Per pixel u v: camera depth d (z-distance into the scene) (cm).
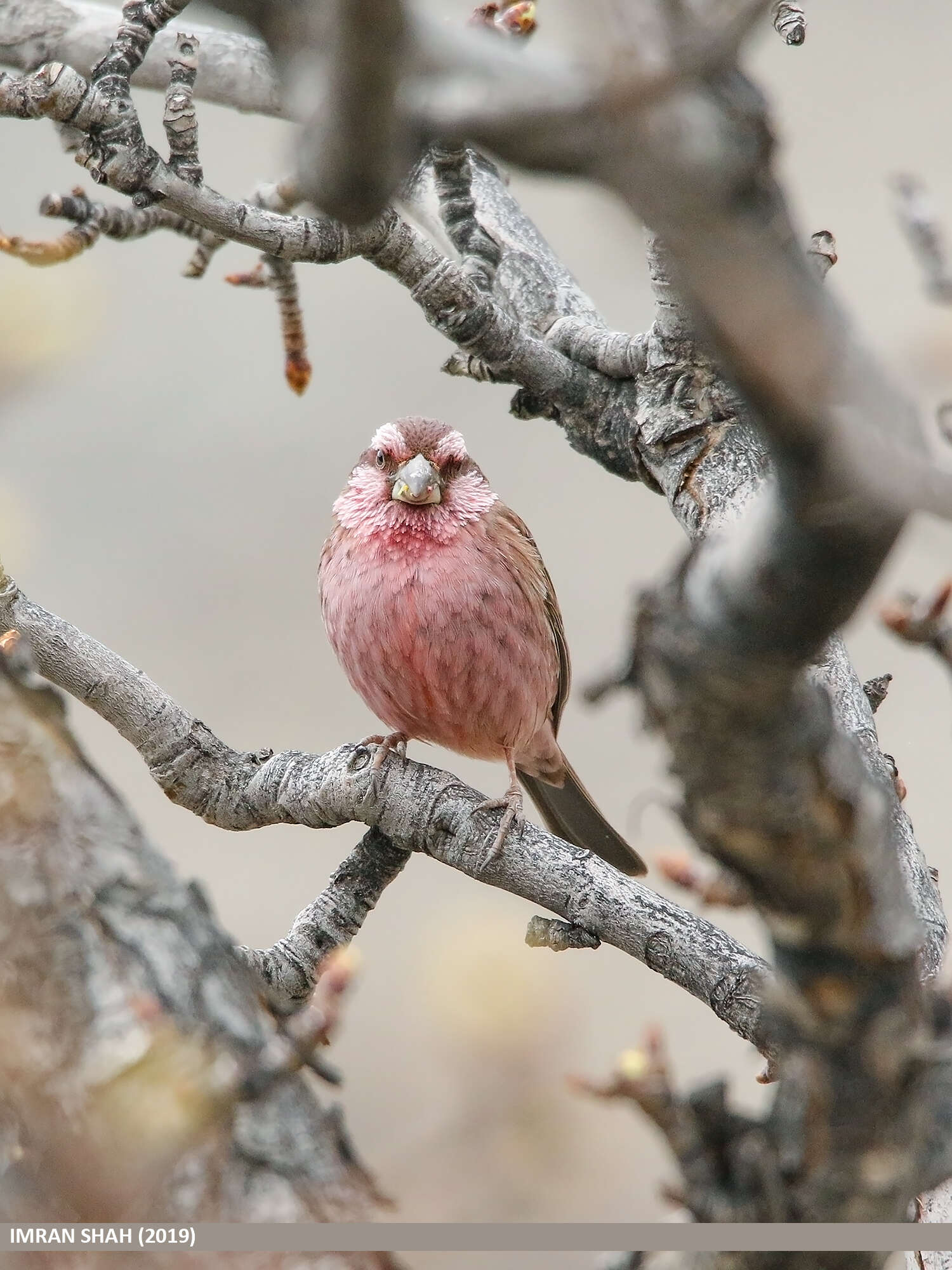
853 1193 364
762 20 231
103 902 395
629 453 455
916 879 447
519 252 459
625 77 235
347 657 461
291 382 458
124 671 451
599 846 466
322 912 450
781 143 264
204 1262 375
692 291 256
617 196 247
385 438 461
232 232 451
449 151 456
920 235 440
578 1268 445
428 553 460
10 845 392
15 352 454
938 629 444
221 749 451
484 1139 445
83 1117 377
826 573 293
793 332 258
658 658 321
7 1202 377
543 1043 446
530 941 448
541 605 462
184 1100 379
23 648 431
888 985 354
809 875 340
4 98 449
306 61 255
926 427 283
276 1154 391
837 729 340
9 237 453
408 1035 453
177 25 461
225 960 407
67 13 461
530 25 452
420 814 449
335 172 260
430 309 454
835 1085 363
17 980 384
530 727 462
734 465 452
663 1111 375
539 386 455
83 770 410
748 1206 370
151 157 450
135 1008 382
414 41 247
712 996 447
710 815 338
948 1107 375
